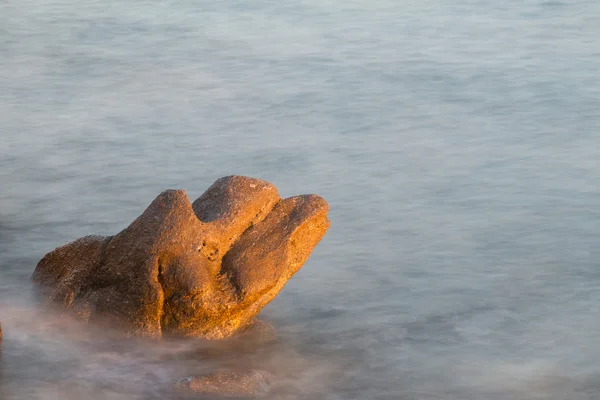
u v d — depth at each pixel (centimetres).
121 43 6925
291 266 2217
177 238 2103
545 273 2777
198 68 6106
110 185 3684
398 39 6856
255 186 2248
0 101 5188
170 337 2116
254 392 1981
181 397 1952
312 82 5659
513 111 4862
